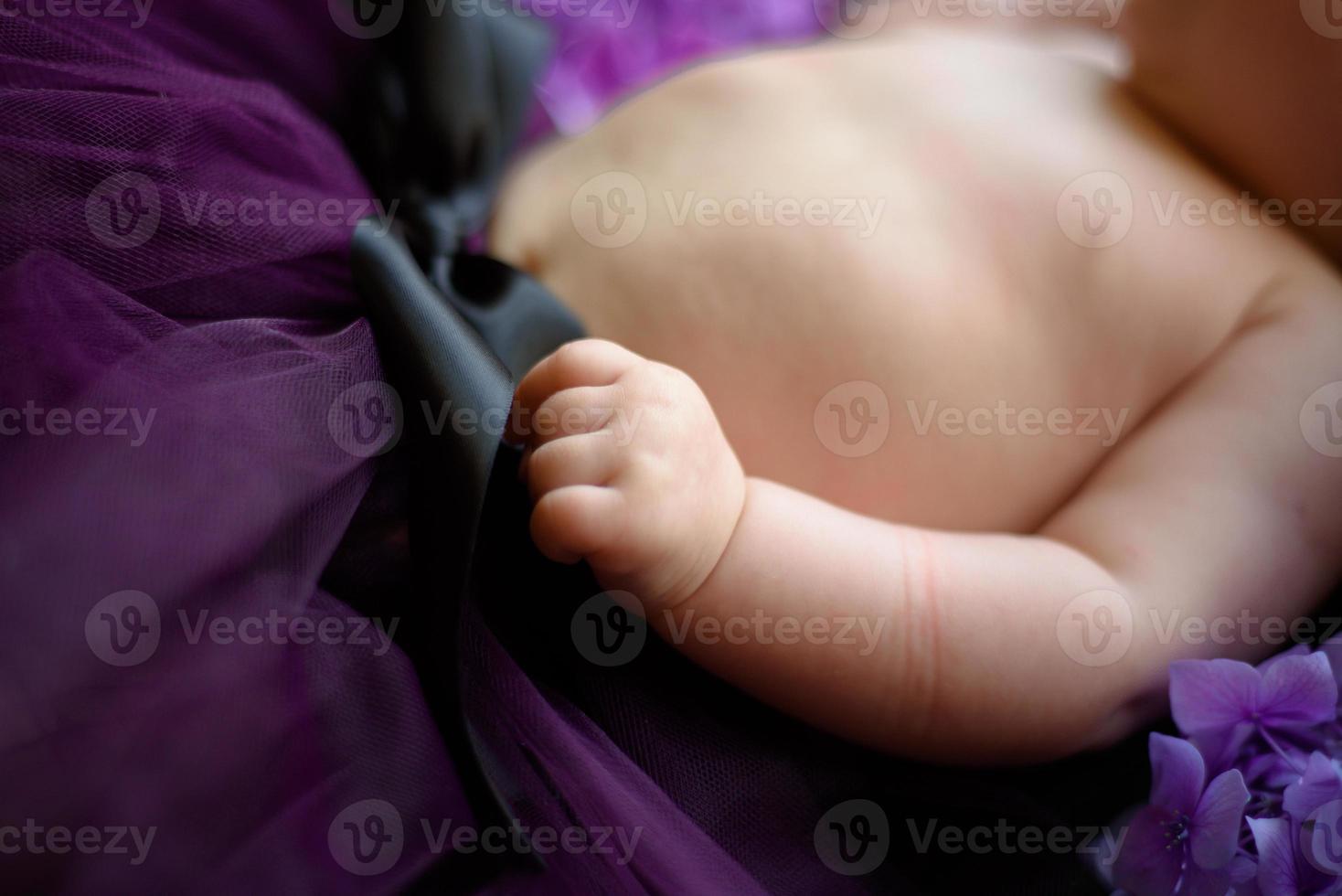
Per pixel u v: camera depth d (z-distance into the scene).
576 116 0.50
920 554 0.37
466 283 0.39
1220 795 0.35
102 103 0.35
